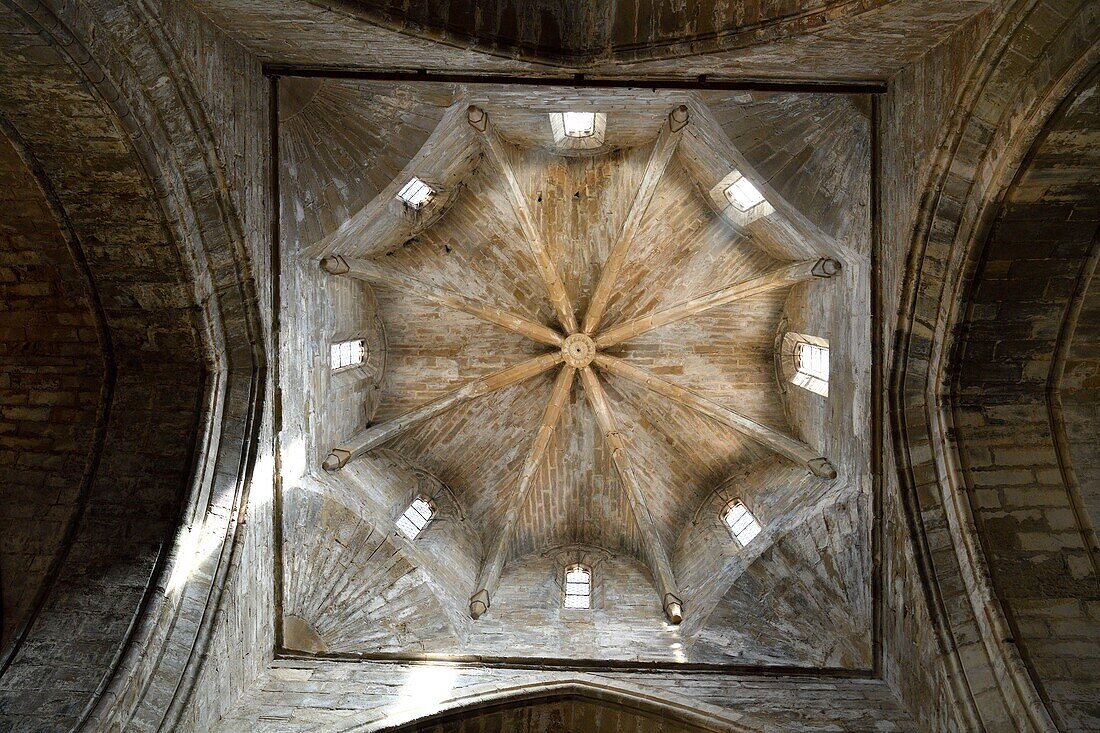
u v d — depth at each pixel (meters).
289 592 11.33
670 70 9.91
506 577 14.62
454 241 15.84
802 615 11.65
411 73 10.27
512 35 9.70
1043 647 8.63
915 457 10.16
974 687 8.71
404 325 16.39
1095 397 9.91
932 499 9.97
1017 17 7.65
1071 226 8.79
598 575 14.83
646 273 16.19
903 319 10.02
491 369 16.66
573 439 16.61
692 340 16.36
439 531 14.66
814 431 13.67
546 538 15.99
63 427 10.16
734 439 15.87
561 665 10.98
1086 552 9.23
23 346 10.20
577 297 16.62
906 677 10.00
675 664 10.93
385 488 14.34
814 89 10.11
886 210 10.20
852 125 10.59
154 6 7.90
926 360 10.11
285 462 11.20
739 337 16.06
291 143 11.16
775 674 10.80
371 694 10.20
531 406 16.91
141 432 10.11
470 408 16.53
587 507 16.17
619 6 9.81
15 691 8.27
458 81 10.26
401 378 16.36
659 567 14.11
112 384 10.32
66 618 8.91
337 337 13.91
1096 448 9.77
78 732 7.88
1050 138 7.98
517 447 16.61
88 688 8.30
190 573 9.49
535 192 15.39
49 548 9.48
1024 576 9.11
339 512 12.05
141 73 8.11
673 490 16.11
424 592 12.15
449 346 16.61
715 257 15.59
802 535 11.80
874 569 10.73
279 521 11.03
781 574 11.85
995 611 8.86
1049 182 8.39
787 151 11.20
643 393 16.66
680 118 12.37
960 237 9.18
